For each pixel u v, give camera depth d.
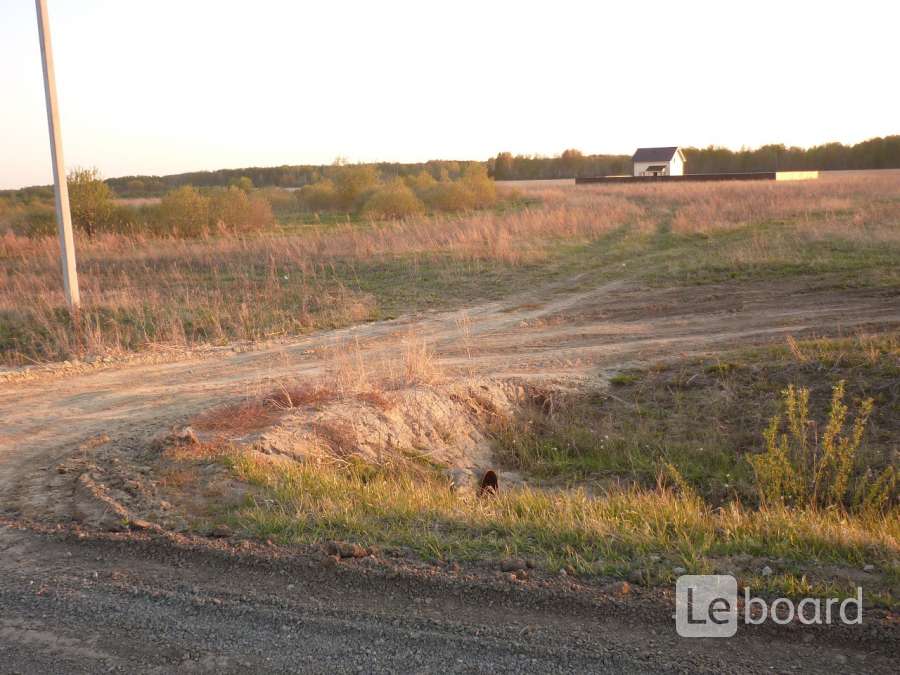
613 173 110.81
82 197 30.98
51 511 5.91
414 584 4.49
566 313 15.35
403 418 8.95
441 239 24.11
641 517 5.44
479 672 3.64
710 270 17.92
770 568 4.52
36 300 16.42
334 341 13.77
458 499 6.30
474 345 13.10
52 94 14.37
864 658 3.65
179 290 18.16
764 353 10.91
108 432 8.38
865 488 7.34
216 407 9.08
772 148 108.06
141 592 4.51
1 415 9.31
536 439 9.58
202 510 5.81
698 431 9.23
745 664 3.63
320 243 24.14
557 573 4.55
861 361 9.94
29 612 4.33
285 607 4.30
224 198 32.62
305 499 5.89
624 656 3.73
